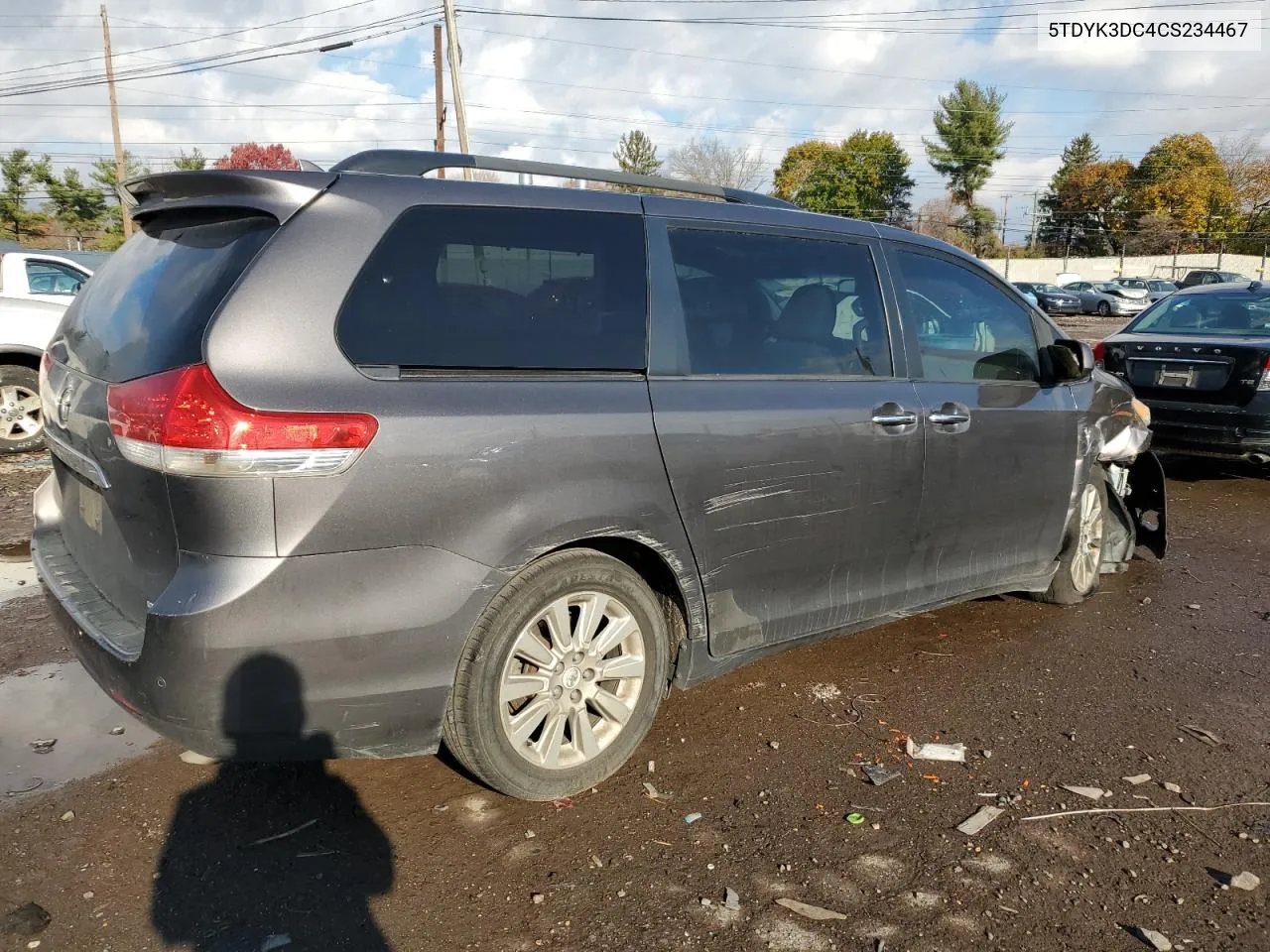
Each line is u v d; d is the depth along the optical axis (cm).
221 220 267
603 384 284
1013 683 397
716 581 313
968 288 414
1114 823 295
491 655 266
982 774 322
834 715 363
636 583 296
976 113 6400
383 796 300
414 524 246
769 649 340
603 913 247
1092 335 2684
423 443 246
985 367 407
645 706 307
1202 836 289
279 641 233
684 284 313
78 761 317
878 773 320
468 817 289
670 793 305
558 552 278
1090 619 478
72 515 310
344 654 241
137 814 287
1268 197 6475
